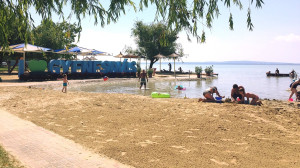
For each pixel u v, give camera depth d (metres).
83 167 4.38
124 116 8.75
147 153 5.11
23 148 5.38
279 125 7.41
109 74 29.98
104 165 4.48
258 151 5.22
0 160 4.56
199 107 10.18
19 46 22.56
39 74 23.56
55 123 7.80
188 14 4.39
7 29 4.94
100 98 12.83
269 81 29.73
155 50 48.69
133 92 17.86
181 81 28.98
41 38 34.47
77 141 5.95
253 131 6.78
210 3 4.44
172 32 4.45
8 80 23.28
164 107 10.34
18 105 10.80
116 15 4.70
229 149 5.36
